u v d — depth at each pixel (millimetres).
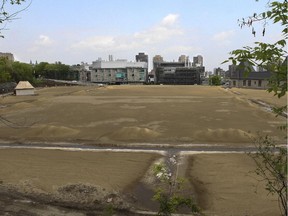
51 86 135875
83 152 28391
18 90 85250
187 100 69750
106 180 20359
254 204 16531
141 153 28031
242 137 31875
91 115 48781
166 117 46062
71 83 154875
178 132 35938
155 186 19625
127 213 15648
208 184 19797
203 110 52625
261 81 105500
